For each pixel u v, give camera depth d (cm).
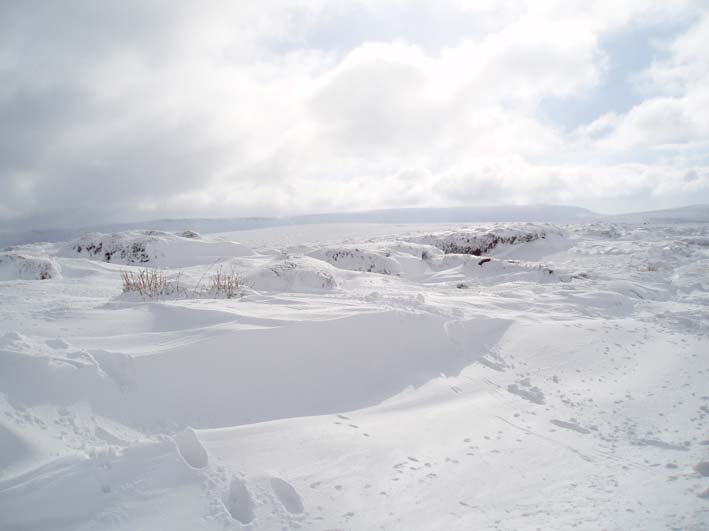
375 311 577
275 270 1018
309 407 391
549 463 305
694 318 717
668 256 1466
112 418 331
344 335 505
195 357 419
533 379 476
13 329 479
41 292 870
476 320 620
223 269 1352
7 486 232
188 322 535
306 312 580
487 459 309
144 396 363
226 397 385
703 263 1288
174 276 1049
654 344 579
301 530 222
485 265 1467
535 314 721
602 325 646
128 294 754
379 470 285
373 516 238
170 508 229
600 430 358
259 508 235
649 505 247
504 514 244
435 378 462
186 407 365
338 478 271
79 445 289
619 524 229
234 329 477
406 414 381
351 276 1247
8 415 288
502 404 410
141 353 412
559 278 1248
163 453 264
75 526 213
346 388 427
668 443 332
